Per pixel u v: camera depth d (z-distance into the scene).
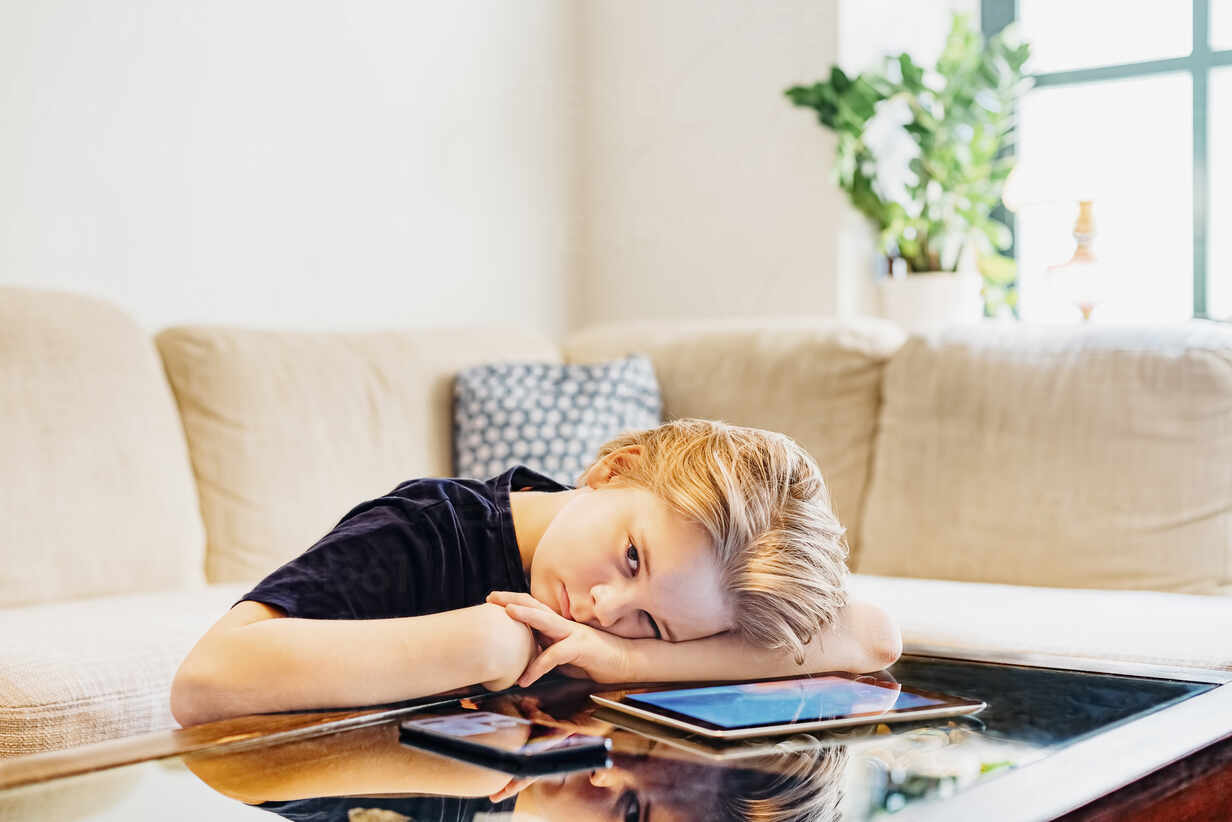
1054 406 2.21
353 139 2.88
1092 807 0.67
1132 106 3.14
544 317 3.40
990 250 3.15
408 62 3.00
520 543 1.11
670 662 0.98
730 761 0.74
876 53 3.13
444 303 3.11
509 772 0.72
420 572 1.07
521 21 3.30
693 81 3.31
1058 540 2.14
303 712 0.90
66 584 1.96
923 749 0.77
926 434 2.34
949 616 1.69
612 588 0.97
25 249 2.28
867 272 3.15
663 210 3.38
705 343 2.74
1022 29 3.30
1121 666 1.06
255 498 2.27
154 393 2.21
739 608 0.98
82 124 2.36
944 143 2.97
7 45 2.25
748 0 3.19
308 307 2.79
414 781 0.70
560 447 2.56
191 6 2.54
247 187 2.66
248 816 0.64
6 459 1.95
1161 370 2.14
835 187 3.06
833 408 2.53
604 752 0.75
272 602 0.97
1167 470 2.08
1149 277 3.12
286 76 2.73
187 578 2.13
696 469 0.99
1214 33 3.02
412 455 2.54
